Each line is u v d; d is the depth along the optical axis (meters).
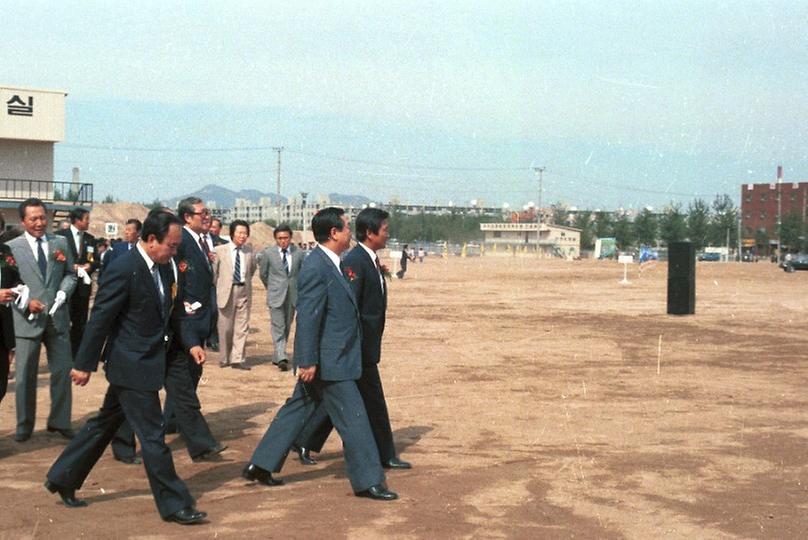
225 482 6.74
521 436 8.41
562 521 5.76
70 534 5.42
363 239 7.10
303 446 7.31
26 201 8.10
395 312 23.72
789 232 98.25
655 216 121.75
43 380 11.41
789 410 9.81
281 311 12.75
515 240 126.88
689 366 13.29
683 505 6.16
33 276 8.01
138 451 7.84
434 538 5.37
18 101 40.72
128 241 11.70
